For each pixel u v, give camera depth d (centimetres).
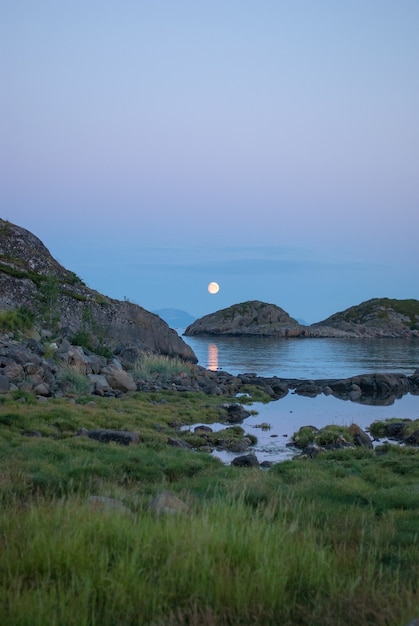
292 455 2345
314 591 688
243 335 15362
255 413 3522
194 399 3738
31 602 571
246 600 626
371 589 689
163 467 1788
